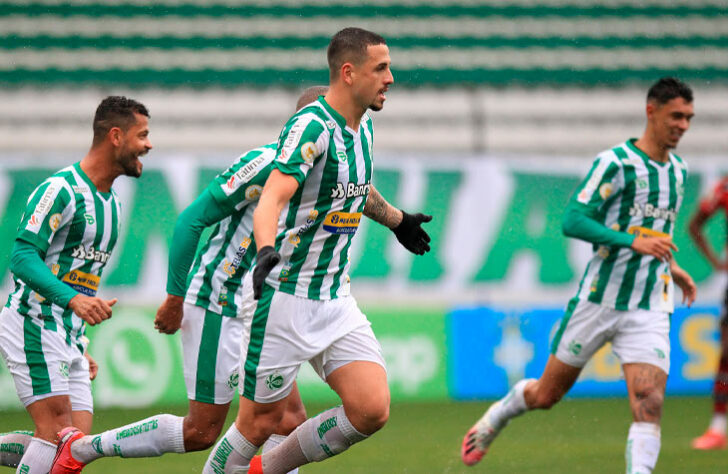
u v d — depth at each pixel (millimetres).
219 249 17250
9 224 34312
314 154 13969
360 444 26266
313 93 17344
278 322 14719
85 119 44594
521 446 25906
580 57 51531
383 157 37688
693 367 38656
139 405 33844
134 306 34438
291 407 17500
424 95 47844
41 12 49094
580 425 30281
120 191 34844
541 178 38844
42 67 47750
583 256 39031
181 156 35656
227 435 15531
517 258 38469
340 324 15000
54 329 16688
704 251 26500
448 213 38062
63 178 16672
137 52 49031
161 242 35062
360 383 14703
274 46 50062
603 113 48281
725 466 22234
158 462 23203
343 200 14703
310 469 22094
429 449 25297
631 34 52312
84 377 17609
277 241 14656
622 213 19484
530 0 52375
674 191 19625
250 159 16672
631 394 18391
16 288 16891
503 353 37375
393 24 51250
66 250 16812
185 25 49875
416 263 37656
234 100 46375
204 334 17000
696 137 47312
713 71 51719
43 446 16500
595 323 19250
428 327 36781
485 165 38469
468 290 38094
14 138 43688
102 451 16531
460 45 51188
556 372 19844
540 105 48250
